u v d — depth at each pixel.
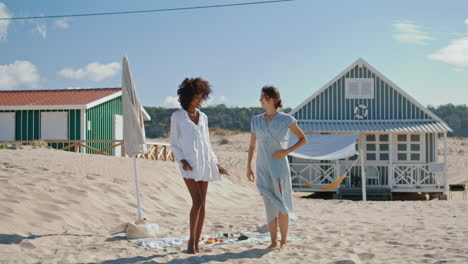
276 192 5.04
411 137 17.92
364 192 15.61
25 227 5.59
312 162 18.22
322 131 17.19
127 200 8.01
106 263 4.37
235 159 23.83
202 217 4.95
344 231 6.45
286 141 5.14
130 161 12.55
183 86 4.96
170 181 10.83
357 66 18.47
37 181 7.61
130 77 6.46
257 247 5.22
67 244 5.21
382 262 4.49
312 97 18.36
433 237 5.94
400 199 17.31
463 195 18.22
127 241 5.53
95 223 6.50
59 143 20.03
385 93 18.31
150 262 4.34
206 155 4.92
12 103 20.80
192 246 4.84
